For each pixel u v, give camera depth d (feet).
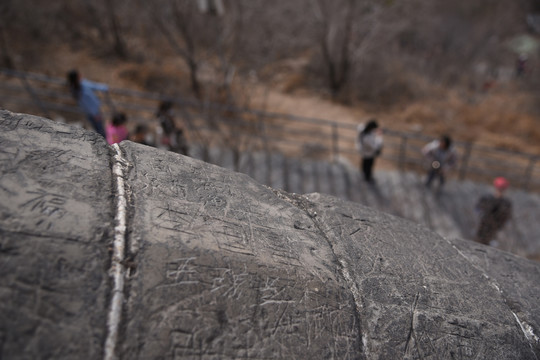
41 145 4.07
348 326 4.00
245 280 3.82
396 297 4.50
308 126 34.76
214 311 3.47
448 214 22.06
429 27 51.88
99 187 3.93
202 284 3.57
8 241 3.10
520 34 66.85
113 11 38.73
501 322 4.74
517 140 38.24
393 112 40.50
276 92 40.86
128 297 3.22
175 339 3.18
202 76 37.14
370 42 42.68
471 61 56.70
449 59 54.39
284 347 3.57
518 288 5.48
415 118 39.34
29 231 3.23
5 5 37.19
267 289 3.87
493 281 5.43
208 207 4.43
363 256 4.88
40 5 40.22
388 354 3.94
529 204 23.39
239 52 41.50
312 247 4.67
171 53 42.45
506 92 51.90
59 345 2.80
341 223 5.34
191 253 3.74
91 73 35.53
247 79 38.86
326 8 39.34
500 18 57.31
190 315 3.35
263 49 44.11
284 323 3.72
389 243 5.33
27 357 2.68
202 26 41.60
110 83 34.27
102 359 2.87
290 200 5.49
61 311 2.95
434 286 4.87
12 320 2.78
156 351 3.06
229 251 3.99
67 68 35.22
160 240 3.70
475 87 51.52
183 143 16.93
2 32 34.91
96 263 3.28
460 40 55.21
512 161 34.32
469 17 56.54
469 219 21.76
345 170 25.21
